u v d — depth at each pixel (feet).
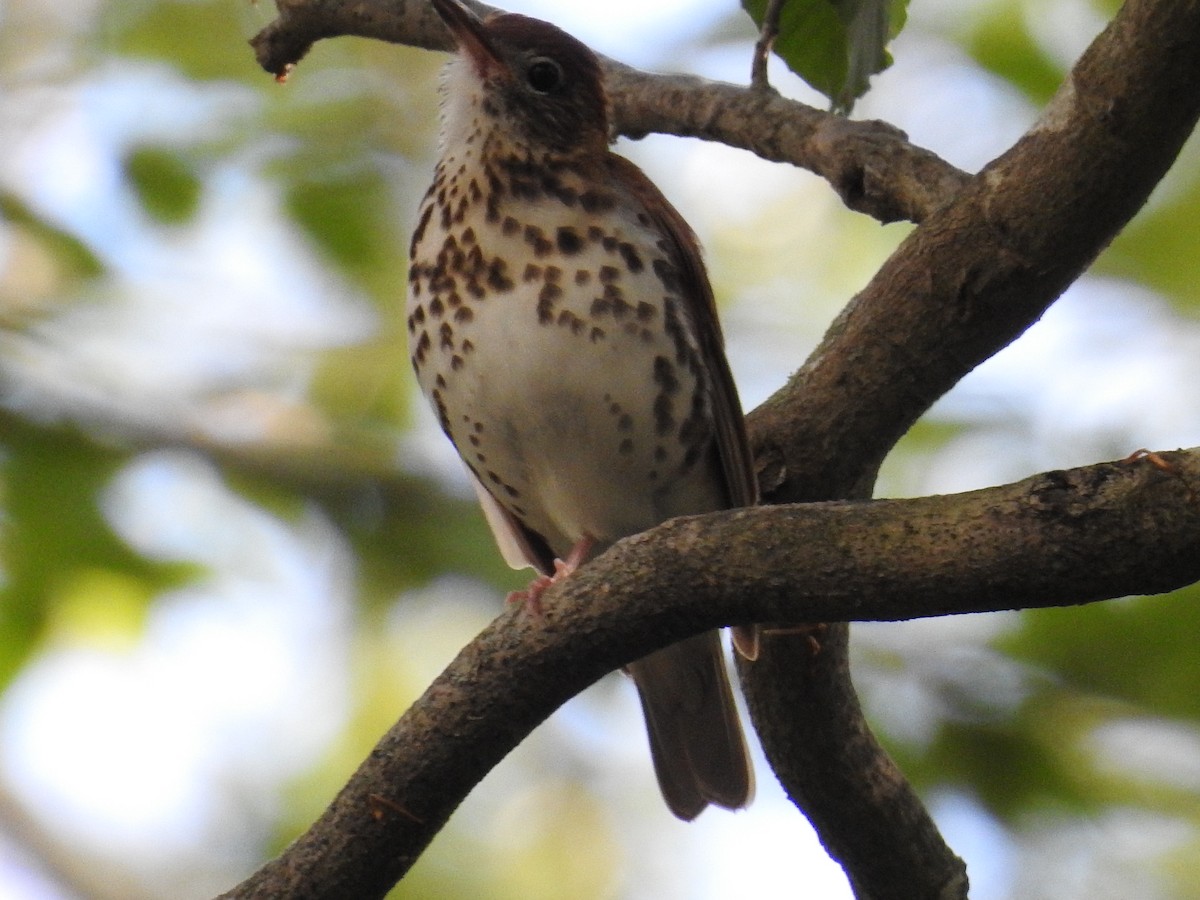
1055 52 44.65
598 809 49.39
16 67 46.19
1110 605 34.24
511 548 32.60
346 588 44.19
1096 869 34.53
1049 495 18.54
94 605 41.93
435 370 29.27
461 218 28.89
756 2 29.50
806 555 20.20
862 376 25.50
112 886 52.29
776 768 26.81
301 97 46.06
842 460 26.14
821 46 29.12
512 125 29.68
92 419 43.62
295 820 47.96
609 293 28.25
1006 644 34.78
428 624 45.78
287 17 33.83
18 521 41.60
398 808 23.22
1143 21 21.80
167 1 46.62
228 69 46.14
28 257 44.83
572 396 28.55
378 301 46.83
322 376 46.47
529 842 48.85
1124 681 34.01
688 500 30.12
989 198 23.68
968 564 19.08
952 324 24.54
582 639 22.16
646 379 28.55
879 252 48.73
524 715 22.93
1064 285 24.11
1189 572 18.12
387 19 33.01
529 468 29.99
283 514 44.04
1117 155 22.62
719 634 30.14
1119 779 34.24
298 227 45.21
